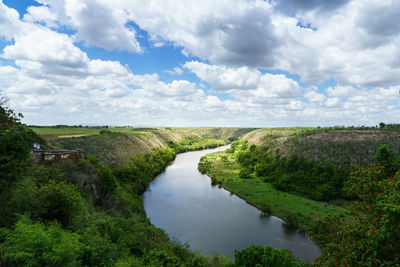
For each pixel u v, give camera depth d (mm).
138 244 22781
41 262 8859
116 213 34625
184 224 50781
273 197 70375
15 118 14906
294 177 83938
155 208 59688
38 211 14992
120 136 104875
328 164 80438
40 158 29000
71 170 32156
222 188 81562
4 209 13469
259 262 11805
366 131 110000
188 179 93312
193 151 192250
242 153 143500
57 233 11039
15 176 13844
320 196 68562
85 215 19016
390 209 6484
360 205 8719
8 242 9391
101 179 38375
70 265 9719
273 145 124125
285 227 49812
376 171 8789
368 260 6754
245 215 56688
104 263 13398
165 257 21859
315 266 11641
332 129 136375
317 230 43625
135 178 70938
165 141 176875
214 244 42344
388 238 6988
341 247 8547
